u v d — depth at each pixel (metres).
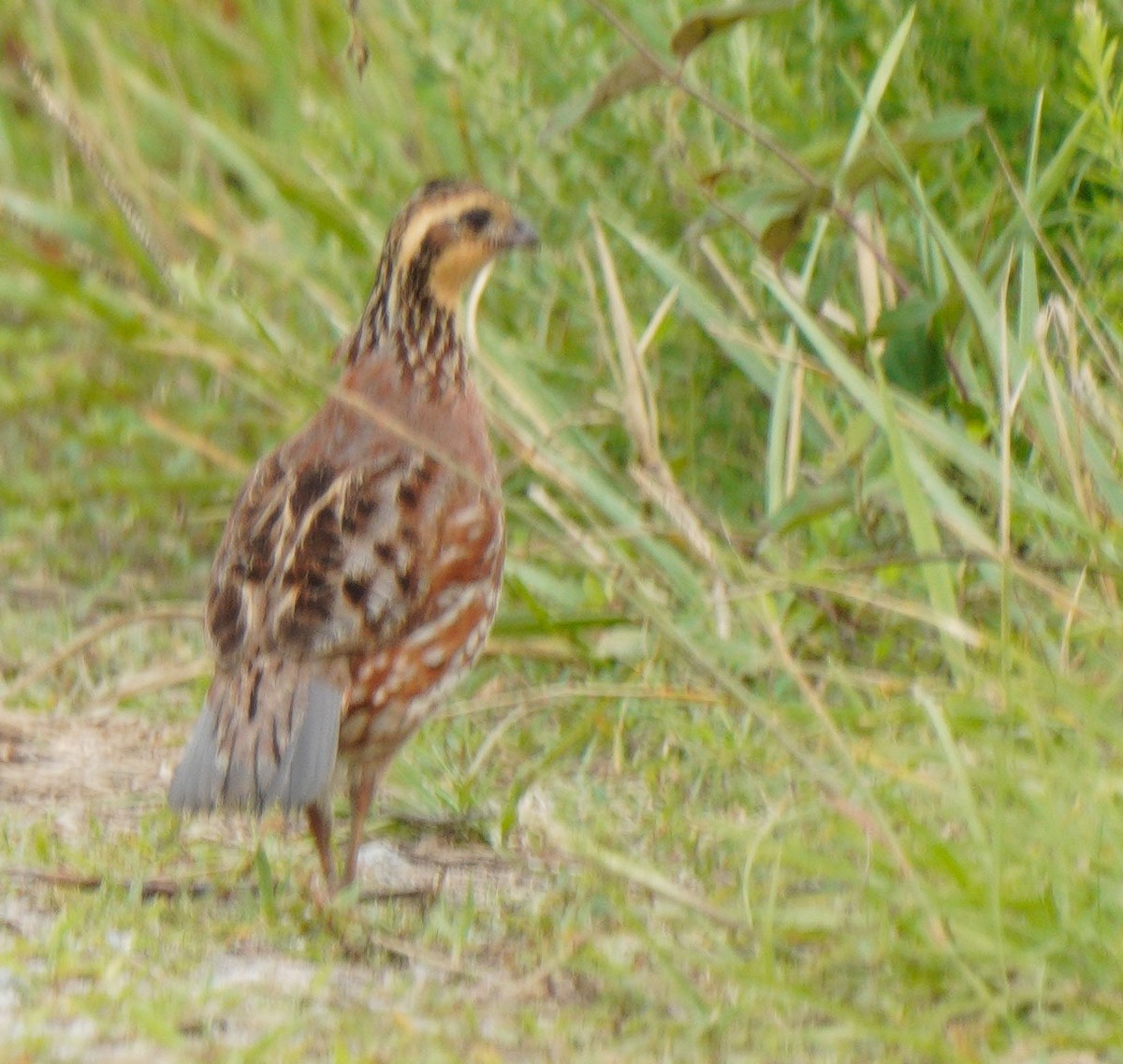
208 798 8.05
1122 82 10.44
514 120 12.76
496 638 11.01
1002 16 11.90
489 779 9.98
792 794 9.23
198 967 7.77
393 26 14.11
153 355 13.98
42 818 9.46
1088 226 11.94
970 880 7.77
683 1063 7.03
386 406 9.27
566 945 7.88
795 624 10.76
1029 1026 7.30
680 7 12.61
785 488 11.18
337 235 13.73
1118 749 8.42
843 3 12.73
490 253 9.48
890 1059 7.02
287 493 8.77
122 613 12.14
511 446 11.05
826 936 7.94
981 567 10.20
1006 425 9.07
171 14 16.22
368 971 7.85
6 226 14.31
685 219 12.23
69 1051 6.91
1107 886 7.70
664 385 12.44
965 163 11.88
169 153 15.94
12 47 16.41
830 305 11.41
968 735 9.02
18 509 13.25
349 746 8.55
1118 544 9.59
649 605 8.95
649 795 9.71
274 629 8.23
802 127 12.14
